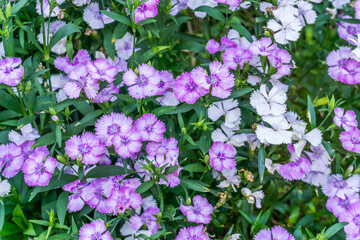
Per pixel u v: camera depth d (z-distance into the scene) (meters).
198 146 0.64
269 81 0.65
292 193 0.72
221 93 0.61
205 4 0.69
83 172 0.61
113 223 0.60
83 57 0.68
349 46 0.70
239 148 0.66
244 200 0.66
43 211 0.64
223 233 0.72
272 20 0.64
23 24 0.68
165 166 0.61
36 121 0.66
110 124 0.61
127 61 0.69
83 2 0.67
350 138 0.62
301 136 0.62
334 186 0.65
